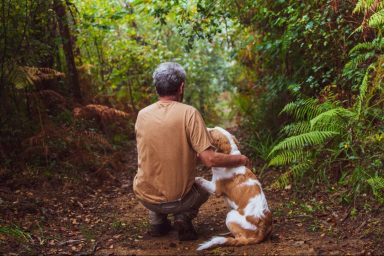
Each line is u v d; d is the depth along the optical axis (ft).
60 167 18.83
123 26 33.76
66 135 20.39
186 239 12.06
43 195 16.38
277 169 18.94
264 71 25.64
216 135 11.88
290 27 17.94
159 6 20.29
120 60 33.73
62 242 12.40
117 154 22.98
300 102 16.02
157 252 11.36
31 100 20.63
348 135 14.85
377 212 12.75
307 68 19.52
